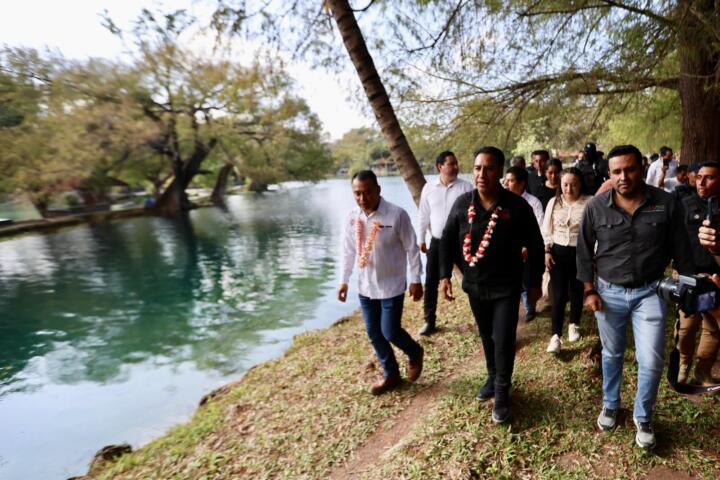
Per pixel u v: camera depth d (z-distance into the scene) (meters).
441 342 4.56
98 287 13.07
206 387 6.30
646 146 10.15
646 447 2.55
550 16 5.11
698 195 2.91
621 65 5.21
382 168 74.50
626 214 2.48
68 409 6.00
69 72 25.53
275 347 7.59
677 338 2.61
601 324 2.68
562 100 5.89
